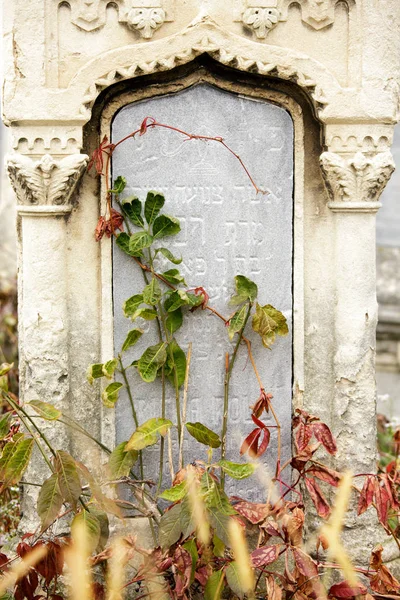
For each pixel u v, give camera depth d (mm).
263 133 3438
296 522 2984
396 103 3400
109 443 3512
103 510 3057
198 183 3438
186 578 2877
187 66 3365
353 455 3541
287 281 3518
